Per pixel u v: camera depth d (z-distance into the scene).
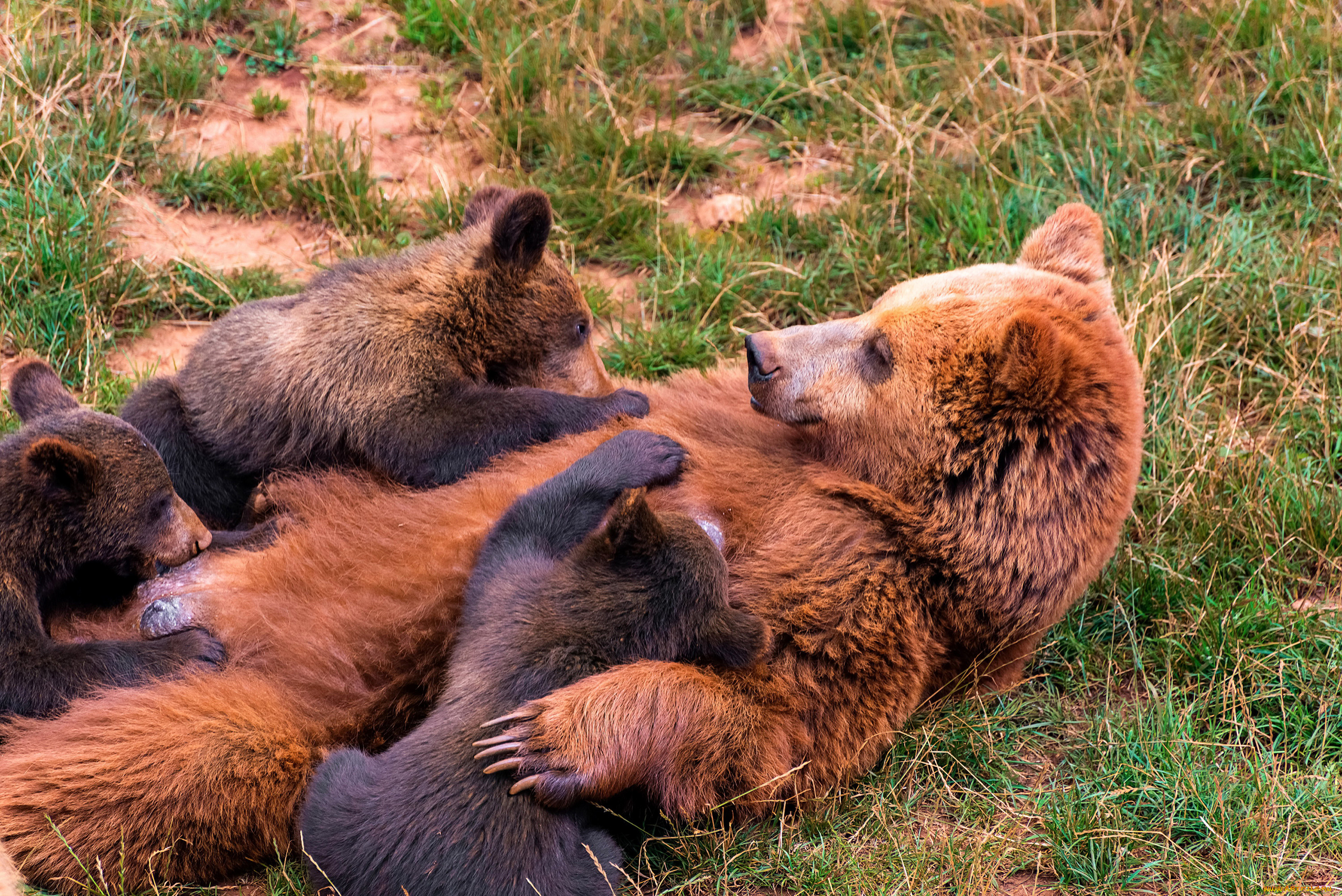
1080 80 16.80
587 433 10.33
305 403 11.02
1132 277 14.15
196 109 16.72
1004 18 18.42
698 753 8.15
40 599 9.55
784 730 8.53
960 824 8.80
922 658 9.04
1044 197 15.22
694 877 8.39
